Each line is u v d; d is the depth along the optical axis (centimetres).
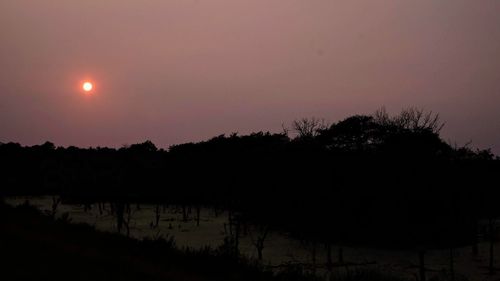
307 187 8044
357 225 7281
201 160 12800
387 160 7719
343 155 8344
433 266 5453
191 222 10150
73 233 2461
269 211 8469
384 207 7250
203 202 13588
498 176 8669
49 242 1870
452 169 7606
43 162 16100
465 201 7356
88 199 12681
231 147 11950
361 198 7419
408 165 7506
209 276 1945
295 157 8750
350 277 3047
